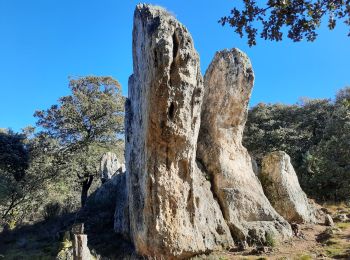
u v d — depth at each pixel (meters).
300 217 17.23
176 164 13.16
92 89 29.22
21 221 24.95
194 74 12.70
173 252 12.73
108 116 28.55
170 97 12.37
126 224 15.80
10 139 26.00
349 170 23.59
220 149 16.81
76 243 11.12
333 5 6.59
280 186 17.89
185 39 12.54
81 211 21.41
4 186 22.62
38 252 15.80
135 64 15.63
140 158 13.91
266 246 14.10
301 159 28.08
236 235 14.64
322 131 30.98
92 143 27.95
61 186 26.47
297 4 6.69
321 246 14.05
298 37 6.84
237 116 17.47
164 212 12.84
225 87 17.47
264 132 31.55
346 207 20.81
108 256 14.47
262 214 15.75
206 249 13.43
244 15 6.86
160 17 12.80
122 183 18.75
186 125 12.81
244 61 17.72
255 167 19.50
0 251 17.02
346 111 28.22
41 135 27.81
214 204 15.25
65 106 27.94
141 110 14.06
